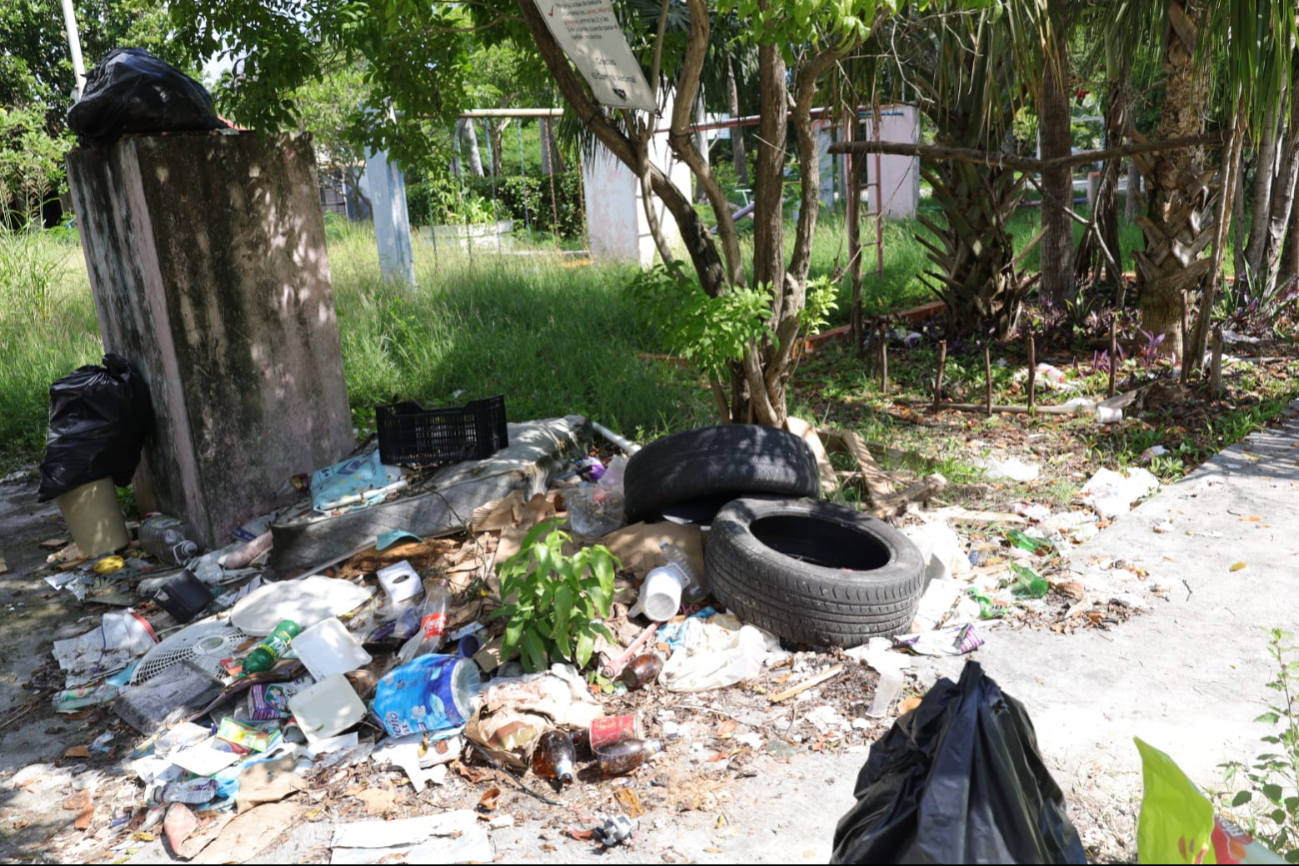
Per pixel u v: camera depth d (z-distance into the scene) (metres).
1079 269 12.56
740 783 3.81
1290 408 8.12
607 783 3.85
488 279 12.16
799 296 6.21
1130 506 6.38
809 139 5.89
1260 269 11.39
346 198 23.80
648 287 5.98
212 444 6.21
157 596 5.68
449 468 6.41
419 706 4.23
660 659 4.59
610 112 6.48
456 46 6.87
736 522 5.13
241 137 6.18
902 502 6.16
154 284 5.96
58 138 19.36
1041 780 2.58
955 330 10.73
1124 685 4.36
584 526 5.88
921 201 25.17
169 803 3.94
